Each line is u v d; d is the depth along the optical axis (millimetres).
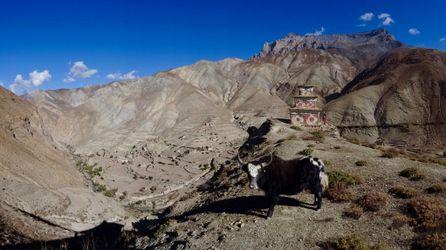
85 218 45656
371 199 18016
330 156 26828
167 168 135250
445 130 192625
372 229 15750
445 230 14680
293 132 50125
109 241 23469
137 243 18766
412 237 14867
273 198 17250
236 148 163250
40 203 43250
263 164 17562
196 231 17469
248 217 17812
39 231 33562
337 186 19922
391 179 21031
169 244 16953
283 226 16500
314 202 18297
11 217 35000
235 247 15266
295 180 17266
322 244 14781
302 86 77688
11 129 76625
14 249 26609
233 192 23922
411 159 27266
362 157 26000
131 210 62031
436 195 18578
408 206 17219
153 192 96125
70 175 79562
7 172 50062
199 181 95000
